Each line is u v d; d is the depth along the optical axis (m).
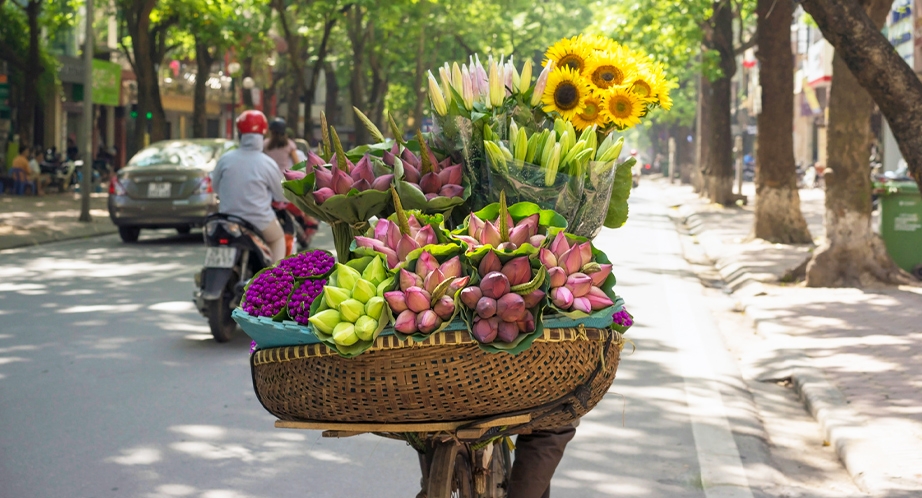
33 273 12.30
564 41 3.01
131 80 47.56
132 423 5.88
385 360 2.47
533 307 2.47
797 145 53.62
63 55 37.59
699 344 8.56
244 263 8.26
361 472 5.12
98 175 31.55
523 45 43.19
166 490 4.79
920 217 11.79
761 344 8.69
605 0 26.16
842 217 11.61
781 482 5.14
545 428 2.92
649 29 24.08
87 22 19.56
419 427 2.59
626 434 5.82
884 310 9.82
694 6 23.25
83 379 6.93
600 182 2.86
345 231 3.00
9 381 6.86
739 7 26.77
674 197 35.47
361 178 2.87
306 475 5.06
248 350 7.97
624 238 18.81
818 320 9.40
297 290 2.63
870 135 11.64
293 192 3.00
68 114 42.50
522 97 2.95
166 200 15.69
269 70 45.69
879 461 5.16
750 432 5.89
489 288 2.41
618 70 2.97
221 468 5.13
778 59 16.16
